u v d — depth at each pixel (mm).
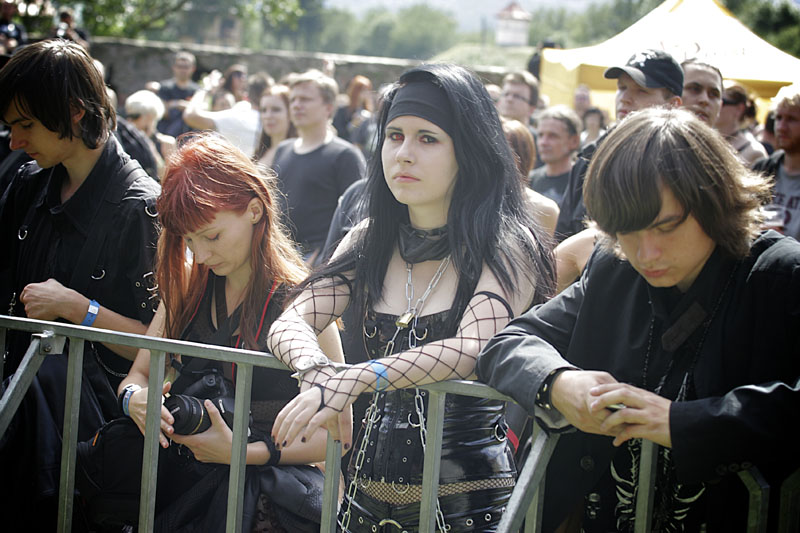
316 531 1995
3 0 7996
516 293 1754
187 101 8023
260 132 5758
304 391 1644
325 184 4375
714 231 1396
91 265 2402
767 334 1414
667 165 1358
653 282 1461
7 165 3174
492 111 1841
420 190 1759
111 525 2074
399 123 1776
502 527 1490
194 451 1951
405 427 1758
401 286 1856
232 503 1830
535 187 4691
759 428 1302
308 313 1886
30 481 2139
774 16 43094
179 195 2008
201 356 1829
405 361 1633
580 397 1414
